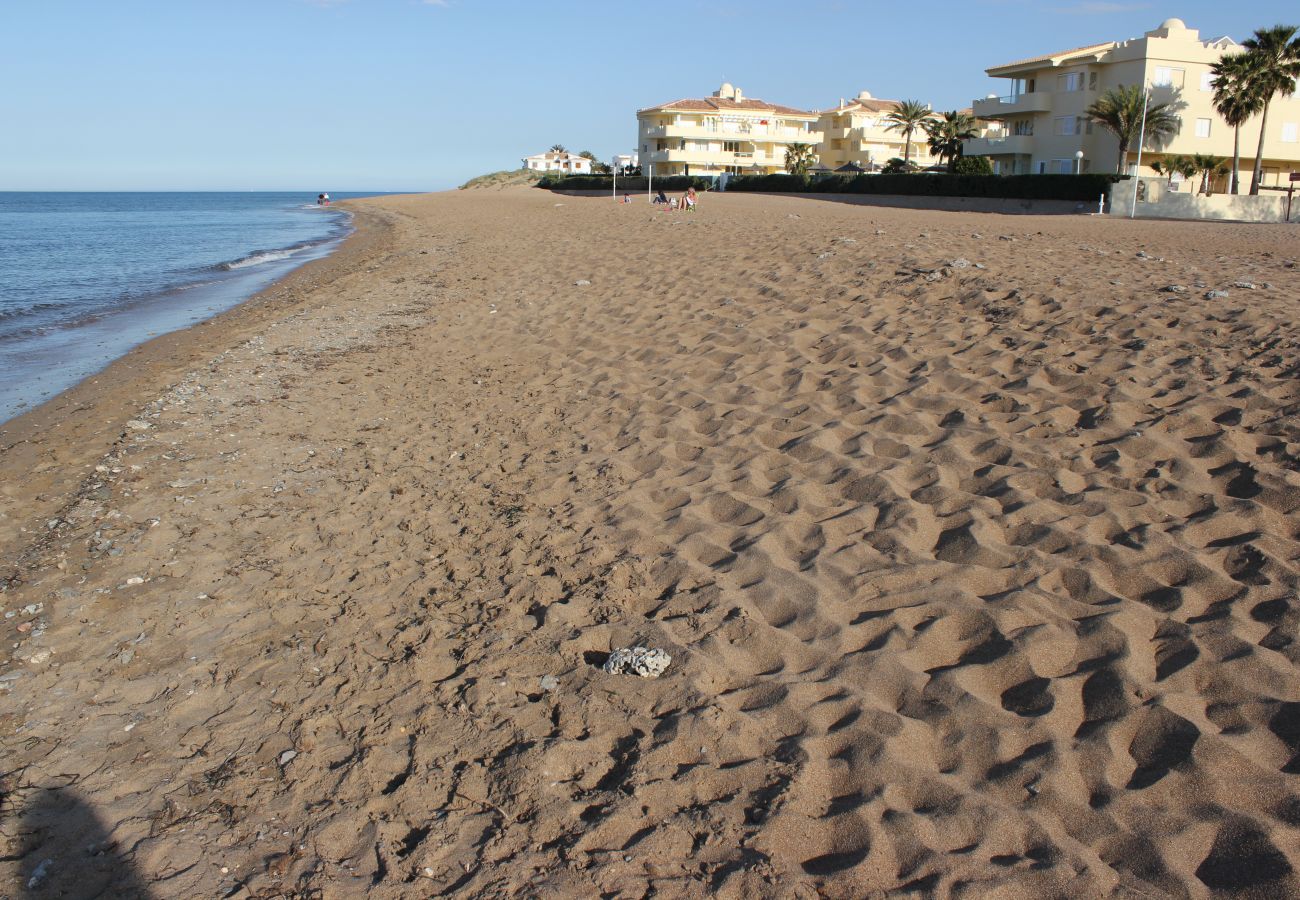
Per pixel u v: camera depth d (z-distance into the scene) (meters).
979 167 54.22
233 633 4.77
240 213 87.50
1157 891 2.71
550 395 8.76
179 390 10.01
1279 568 4.26
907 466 5.90
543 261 18.25
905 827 3.00
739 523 5.42
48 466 7.93
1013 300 9.62
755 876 2.85
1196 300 9.11
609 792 3.29
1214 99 45.09
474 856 3.05
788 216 26.80
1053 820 3.02
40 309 18.44
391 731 3.81
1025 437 6.17
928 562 4.68
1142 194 37.19
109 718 4.10
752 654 4.09
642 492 6.06
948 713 3.55
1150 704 3.49
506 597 4.88
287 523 6.21
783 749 3.43
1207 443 5.71
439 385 9.64
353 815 3.34
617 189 72.56
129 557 5.79
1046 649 3.89
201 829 3.34
